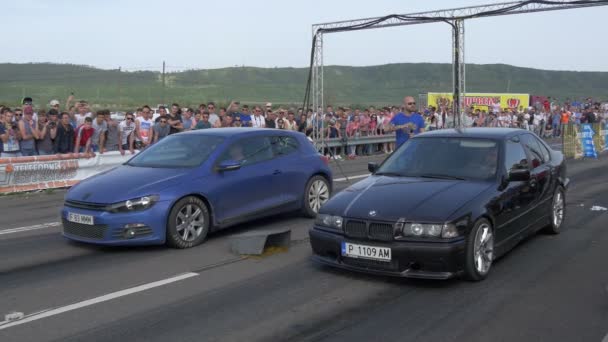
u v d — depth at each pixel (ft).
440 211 18.16
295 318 16.06
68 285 19.31
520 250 23.17
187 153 26.32
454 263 17.79
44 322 15.97
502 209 20.17
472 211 18.53
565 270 20.30
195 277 20.03
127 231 22.74
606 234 26.02
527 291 18.03
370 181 21.63
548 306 16.69
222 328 15.40
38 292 18.62
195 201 24.38
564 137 66.33
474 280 18.83
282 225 28.53
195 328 15.42
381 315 16.19
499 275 19.72
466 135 23.30
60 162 43.32
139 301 17.62
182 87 242.58
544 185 24.31
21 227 29.48
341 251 18.97
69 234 24.11
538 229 24.13
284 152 29.17
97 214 22.93
